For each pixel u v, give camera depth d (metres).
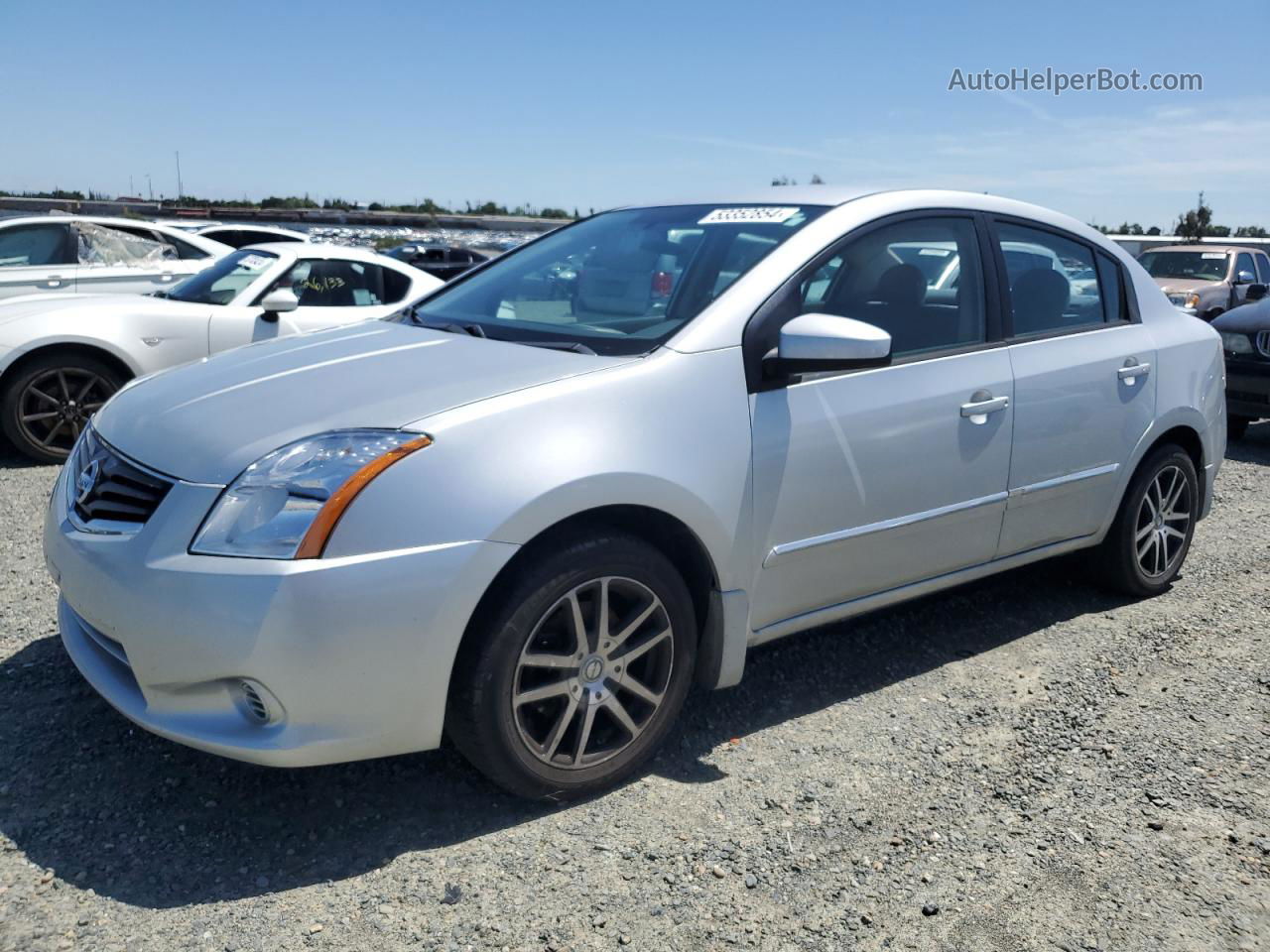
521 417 2.62
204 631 2.39
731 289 3.11
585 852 2.59
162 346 6.79
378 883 2.45
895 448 3.30
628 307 3.27
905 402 3.33
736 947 2.27
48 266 8.73
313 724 2.42
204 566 2.42
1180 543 4.57
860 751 3.14
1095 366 3.96
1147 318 4.33
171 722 2.52
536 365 2.88
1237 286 14.70
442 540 2.45
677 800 2.84
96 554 2.59
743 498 2.96
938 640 4.01
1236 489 6.83
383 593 2.40
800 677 3.63
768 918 2.37
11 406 6.40
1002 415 3.60
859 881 2.51
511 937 2.28
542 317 3.42
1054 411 3.79
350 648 2.40
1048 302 3.94
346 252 7.70
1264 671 3.78
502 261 4.05
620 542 2.73
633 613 2.83
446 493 2.48
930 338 3.51
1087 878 2.55
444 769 2.96
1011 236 3.87
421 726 2.53
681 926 2.33
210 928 2.27
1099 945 2.31
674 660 2.92
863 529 3.28
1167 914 2.42
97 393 6.70
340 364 3.03
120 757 2.95
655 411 2.81
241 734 2.45
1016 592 4.54
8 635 3.73
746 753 3.11
